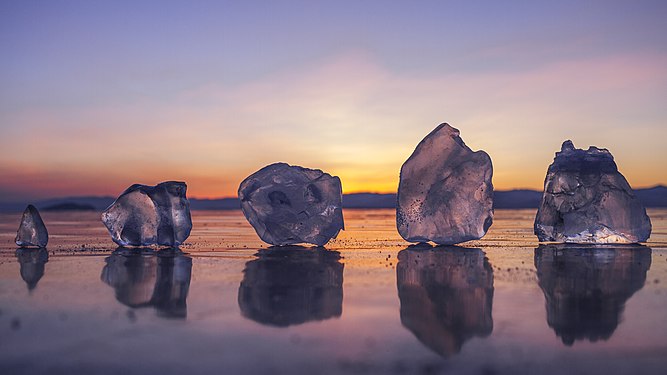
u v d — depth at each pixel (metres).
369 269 0.53
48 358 0.25
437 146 0.77
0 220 2.01
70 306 0.35
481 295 0.39
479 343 0.27
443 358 0.25
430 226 0.77
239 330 0.29
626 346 0.27
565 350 0.26
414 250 0.72
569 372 0.23
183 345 0.27
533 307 0.35
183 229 0.79
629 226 0.78
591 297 0.38
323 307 0.35
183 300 0.37
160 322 0.31
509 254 0.66
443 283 0.44
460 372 0.23
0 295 0.39
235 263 0.58
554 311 0.34
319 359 0.25
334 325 0.31
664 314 0.33
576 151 0.83
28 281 0.45
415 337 0.28
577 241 0.80
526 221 1.85
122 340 0.27
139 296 0.39
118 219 0.78
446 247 0.76
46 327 0.30
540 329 0.30
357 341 0.27
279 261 0.60
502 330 0.30
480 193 0.76
